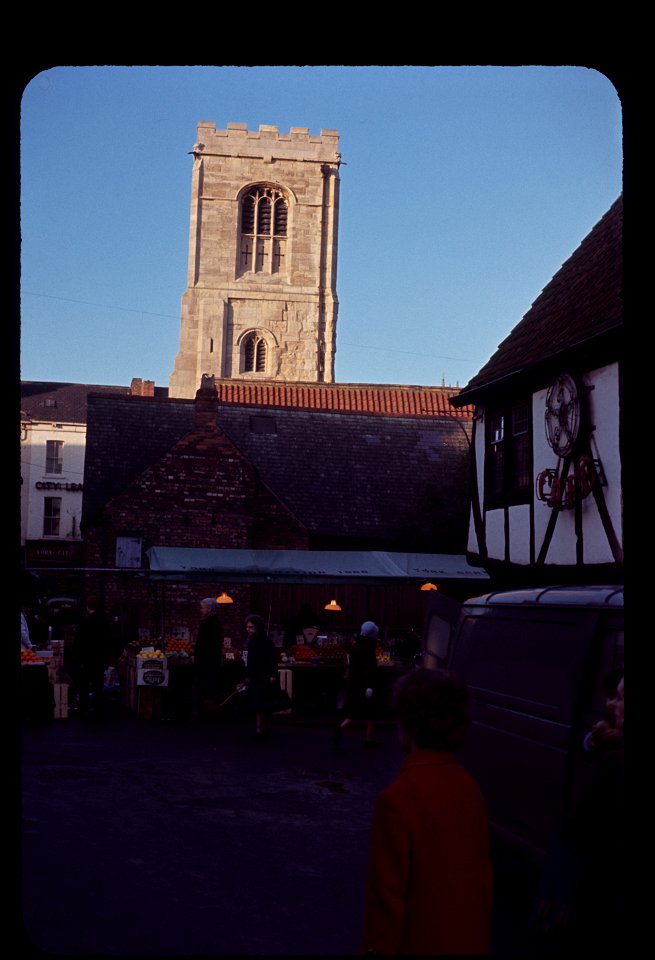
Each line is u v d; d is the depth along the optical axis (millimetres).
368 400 42625
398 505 31031
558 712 6371
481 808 3412
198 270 69625
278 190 71000
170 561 19281
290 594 27750
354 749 14133
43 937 5617
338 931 6035
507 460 18141
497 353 20250
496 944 5844
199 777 11391
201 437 28438
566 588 7098
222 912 6348
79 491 56031
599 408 14805
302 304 70500
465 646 8344
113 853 7816
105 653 16891
